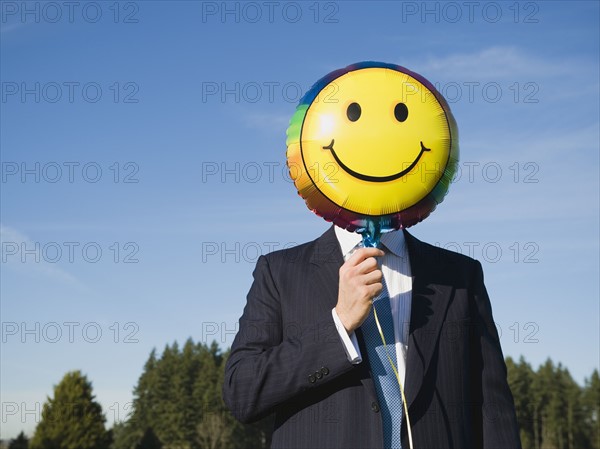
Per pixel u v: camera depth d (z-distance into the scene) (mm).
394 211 3455
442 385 3264
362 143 3371
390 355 3283
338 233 3658
